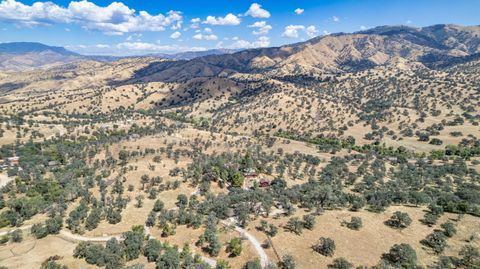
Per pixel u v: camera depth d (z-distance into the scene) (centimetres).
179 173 18688
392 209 12212
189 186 16838
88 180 17162
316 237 10162
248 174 18288
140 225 11688
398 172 18725
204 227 11662
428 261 8881
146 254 9875
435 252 9269
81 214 12825
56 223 11994
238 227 11288
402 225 10788
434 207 11556
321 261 8894
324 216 11712
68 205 14612
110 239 10381
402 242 9794
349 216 11594
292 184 17100
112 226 12350
